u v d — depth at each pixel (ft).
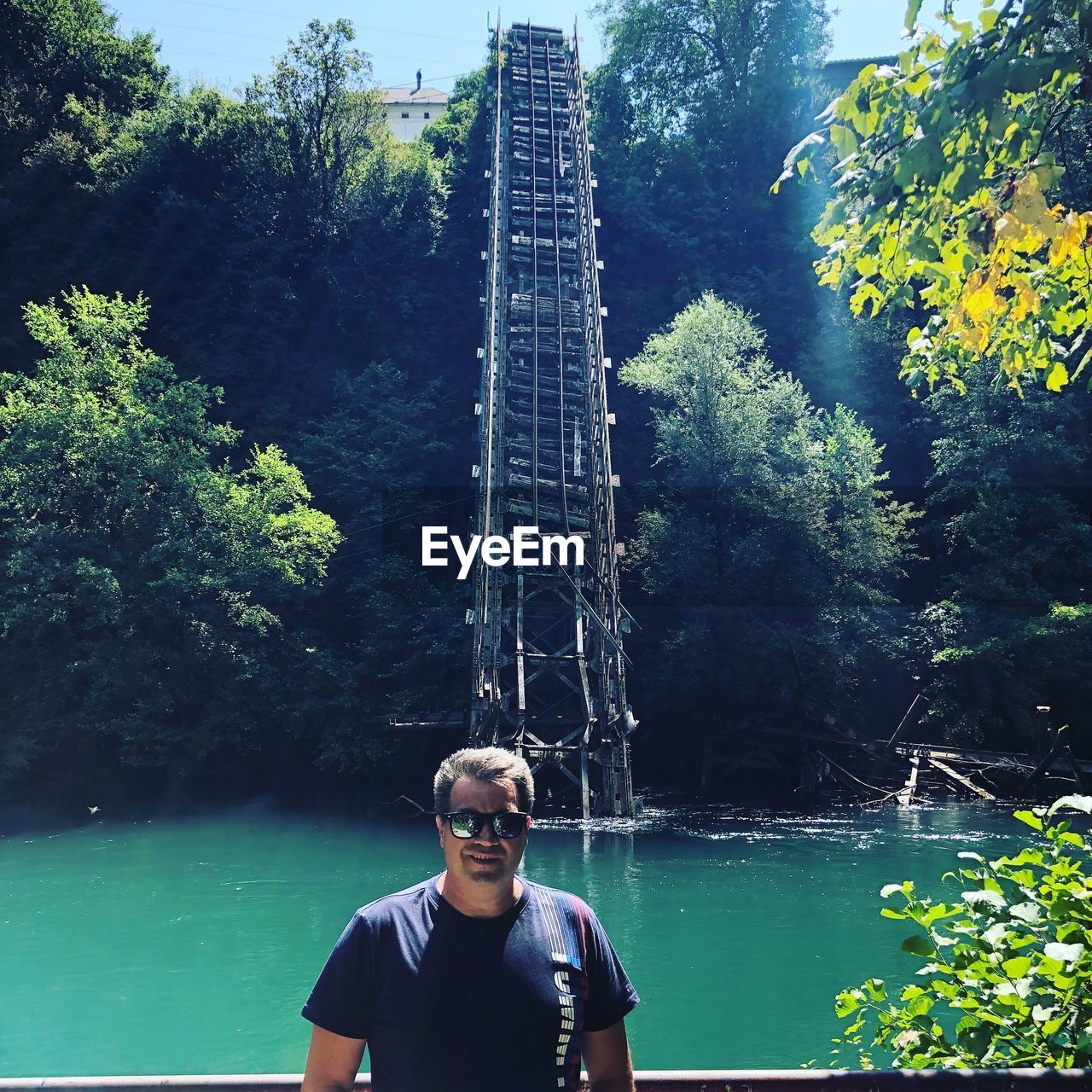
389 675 99.09
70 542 93.61
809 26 170.91
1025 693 92.89
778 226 161.27
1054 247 17.53
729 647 96.84
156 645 94.68
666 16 176.35
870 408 130.52
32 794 92.63
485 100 168.55
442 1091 8.20
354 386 135.54
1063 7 15.17
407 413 127.95
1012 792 89.51
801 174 18.70
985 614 98.43
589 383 107.45
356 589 113.91
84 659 91.97
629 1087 9.06
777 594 97.76
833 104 18.04
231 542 98.17
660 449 107.34
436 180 169.78
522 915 8.87
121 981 40.57
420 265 155.22
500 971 8.49
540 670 89.61
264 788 100.89
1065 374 20.38
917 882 56.39
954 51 16.37
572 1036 8.48
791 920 48.78
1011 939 13.12
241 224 153.69
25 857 69.56
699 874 59.47
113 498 94.84
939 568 118.73
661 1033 33.91
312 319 151.94
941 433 121.19
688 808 87.76
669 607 110.11
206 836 78.48
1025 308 17.81
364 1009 8.57
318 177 163.12
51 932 48.62
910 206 16.96
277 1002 37.83
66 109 165.48
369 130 176.24
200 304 148.97
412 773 99.81
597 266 118.32
